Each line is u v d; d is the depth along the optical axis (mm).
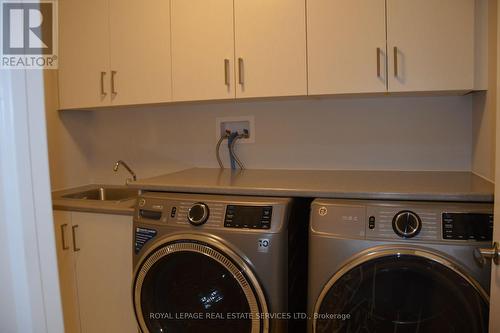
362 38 1507
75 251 1791
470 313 1054
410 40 1451
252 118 2045
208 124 2146
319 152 1938
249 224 1276
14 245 440
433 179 1500
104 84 1949
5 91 420
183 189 1493
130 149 2346
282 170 1978
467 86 1412
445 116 1732
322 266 1181
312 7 1565
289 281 1317
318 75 1572
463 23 1401
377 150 1843
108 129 2393
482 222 1082
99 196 2342
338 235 1168
